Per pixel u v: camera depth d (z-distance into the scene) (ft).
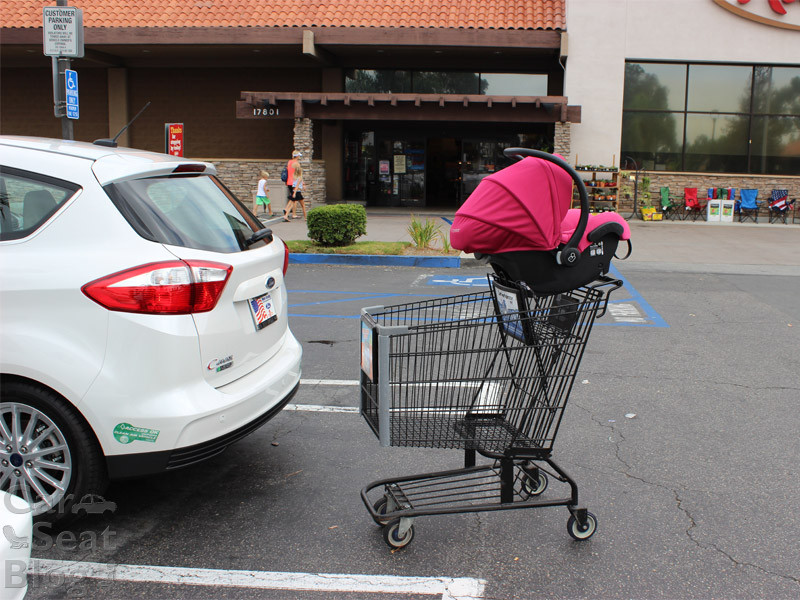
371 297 33.27
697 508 13.05
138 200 11.57
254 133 76.59
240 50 69.26
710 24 66.74
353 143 77.61
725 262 44.27
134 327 10.93
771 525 12.44
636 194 67.77
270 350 13.76
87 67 76.02
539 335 11.84
